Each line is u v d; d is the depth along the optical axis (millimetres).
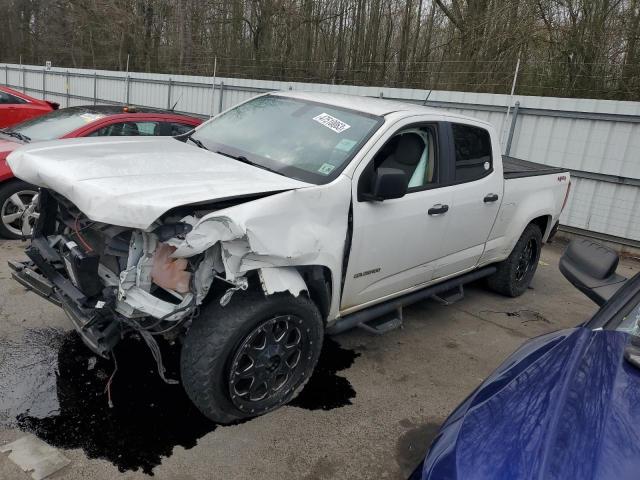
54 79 20453
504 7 12445
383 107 4070
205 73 20234
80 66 29594
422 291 4418
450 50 14539
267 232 2736
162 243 2705
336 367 3920
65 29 30969
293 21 18672
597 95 11062
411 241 3879
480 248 4852
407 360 4141
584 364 1871
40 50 32562
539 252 5953
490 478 1410
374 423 3293
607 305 2314
